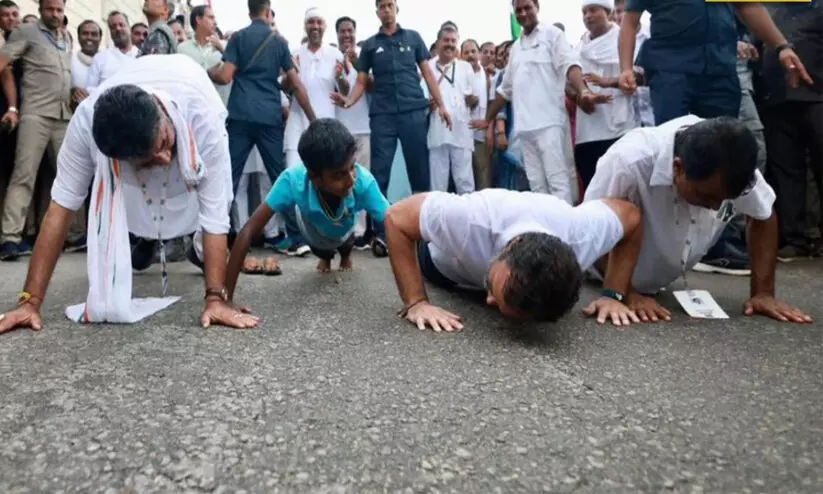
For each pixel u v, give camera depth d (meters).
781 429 1.12
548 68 3.68
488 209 1.88
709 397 1.28
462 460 0.99
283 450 1.01
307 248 3.87
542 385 1.34
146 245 2.78
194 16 4.36
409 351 1.57
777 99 3.23
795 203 3.37
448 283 2.47
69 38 4.26
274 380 1.34
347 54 4.75
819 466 0.98
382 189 4.14
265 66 3.80
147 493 0.87
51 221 1.80
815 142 3.22
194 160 1.80
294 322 1.88
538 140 3.71
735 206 1.98
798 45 3.14
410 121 4.07
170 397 1.22
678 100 2.70
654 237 2.13
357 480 0.92
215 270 1.88
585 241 1.84
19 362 1.42
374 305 2.16
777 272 2.93
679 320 1.97
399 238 1.93
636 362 1.51
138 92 1.59
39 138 3.67
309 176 2.24
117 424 1.09
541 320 1.63
